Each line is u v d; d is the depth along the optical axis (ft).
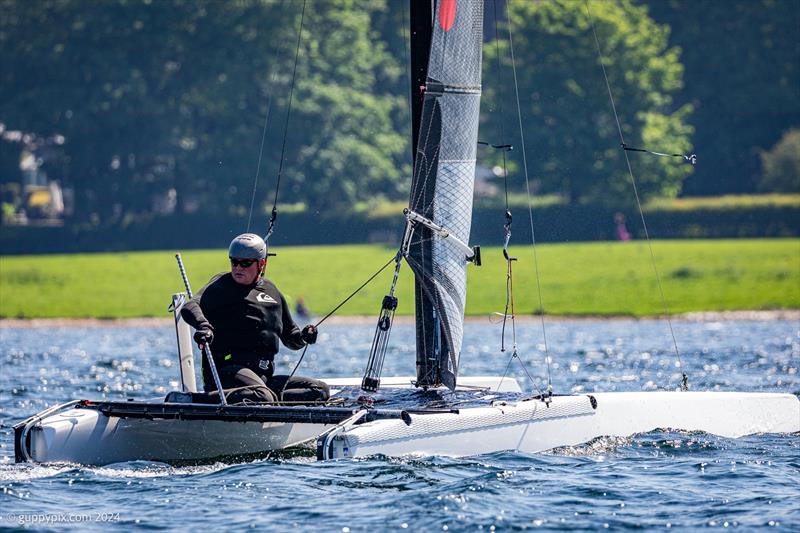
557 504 109.29
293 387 137.49
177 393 129.29
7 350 357.61
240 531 100.37
